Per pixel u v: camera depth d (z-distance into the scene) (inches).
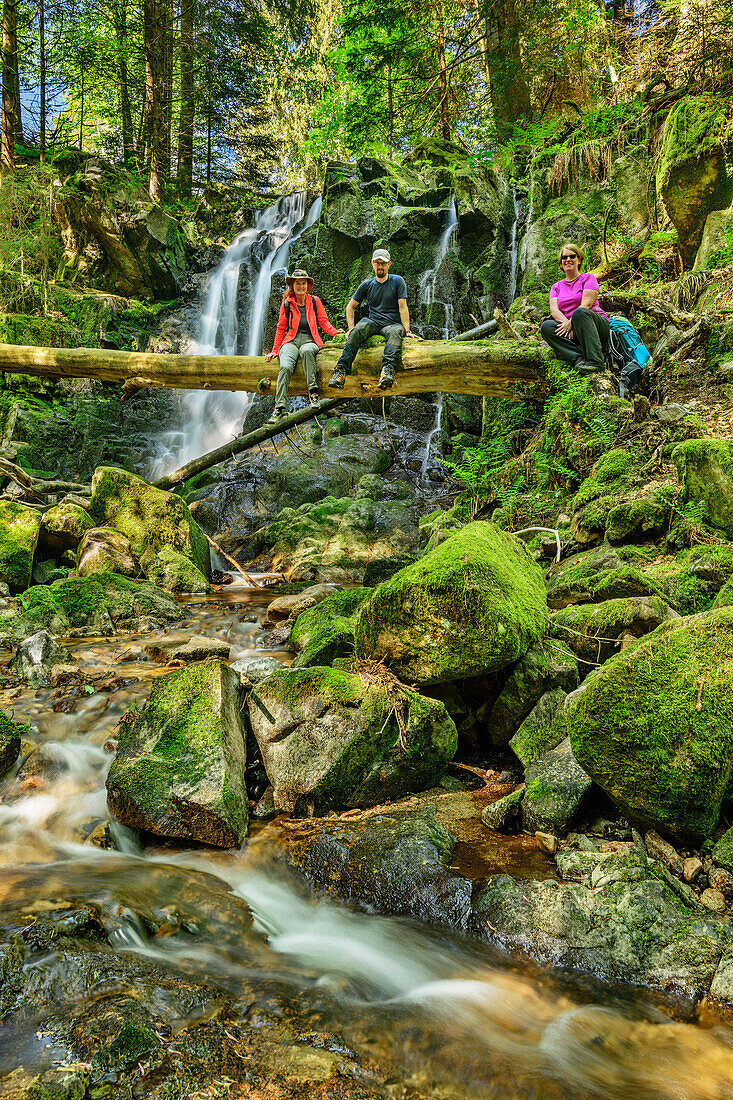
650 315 308.3
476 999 92.8
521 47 547.2
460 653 145.9
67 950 95.0
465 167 536.4
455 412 500.4
